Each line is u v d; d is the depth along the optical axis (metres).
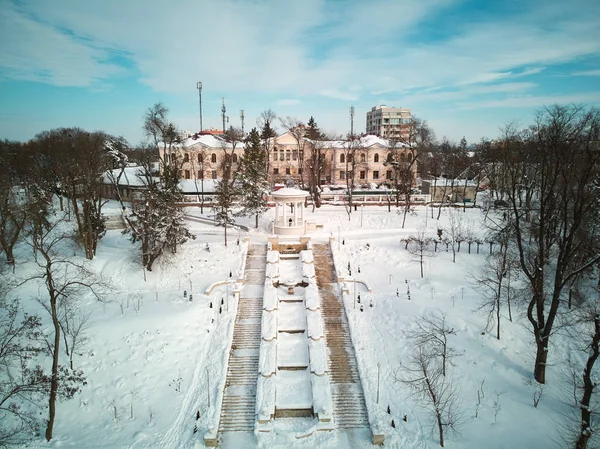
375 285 39.84
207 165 85.50
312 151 72.06
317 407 25.80
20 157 65.88
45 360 28.73
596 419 24.59
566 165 25.69
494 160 59.03
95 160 46.75
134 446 23.62
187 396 27.28
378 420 25.16
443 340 30.36
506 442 23.50
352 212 62.44
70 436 24.20
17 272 40.09
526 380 27.62
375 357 30.33
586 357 29.72
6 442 23.33
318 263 43.94
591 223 33.44
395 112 159.75
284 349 31.61
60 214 57.25
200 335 32.62
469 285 38.75
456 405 25.94
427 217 58.69
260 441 24.12
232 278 41.09
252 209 53.91
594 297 35.41
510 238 39.12
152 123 56.81
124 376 28.25
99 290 38.81
